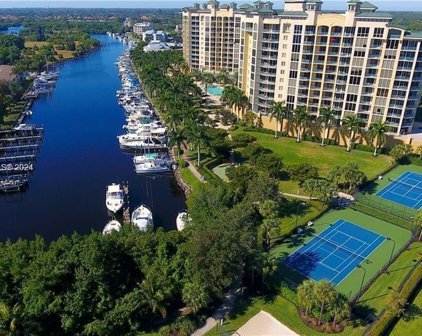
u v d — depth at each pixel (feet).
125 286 185.88
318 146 406.00
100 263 176.35
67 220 278.26
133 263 194.70
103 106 566.36
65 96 618.44
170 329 175.01
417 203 293.43
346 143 405.18
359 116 406.00
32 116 516.73
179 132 361.71
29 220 277.64
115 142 428.15
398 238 249.34
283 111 406.82
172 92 502.79
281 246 240.32
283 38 415.03
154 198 312.29
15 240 254.68
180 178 335.88
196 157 368.27
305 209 279.08
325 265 223.10
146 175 351.05
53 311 163.73
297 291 185.06
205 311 188.34
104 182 335.67
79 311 165.58
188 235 208.44
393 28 358.23
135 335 173.17
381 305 191.11
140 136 417.90
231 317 185.06
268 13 422.00
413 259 225.76
